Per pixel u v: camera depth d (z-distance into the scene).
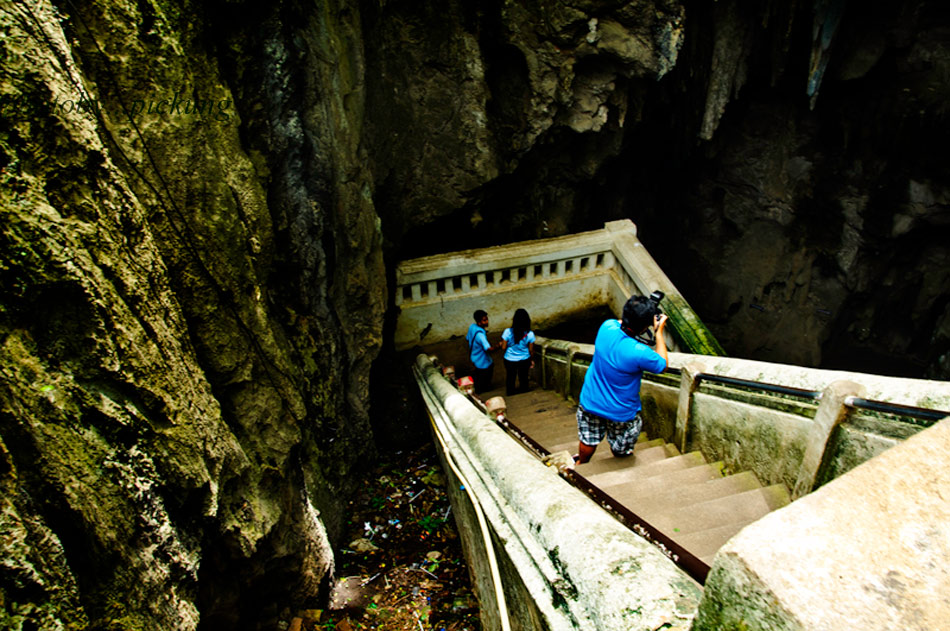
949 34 10.57
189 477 2.38
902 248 13.12
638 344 3.53
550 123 8.08
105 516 1.93
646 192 12.72
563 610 1.83
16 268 1.73
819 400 2.80
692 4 9.05
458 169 8.00
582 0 7.14
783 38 10.08
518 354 7.34
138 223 2.32
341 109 4.83
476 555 3.90
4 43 1.76
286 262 4.32
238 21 3.53
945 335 13.16
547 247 8.87
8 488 1.58
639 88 8.97
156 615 2.11
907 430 2.28
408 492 5.94
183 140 2.79
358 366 5.80
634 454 4.45
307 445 4.38
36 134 1.83
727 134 13.31
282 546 3.37
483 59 7.44
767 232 14.27
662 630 1.35
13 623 1.47
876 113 11.95
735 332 14.63
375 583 4.48
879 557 0.86
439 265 8.41
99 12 2.41
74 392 1.88
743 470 3.65
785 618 0.83
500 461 2.92
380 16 6.63
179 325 2.57
